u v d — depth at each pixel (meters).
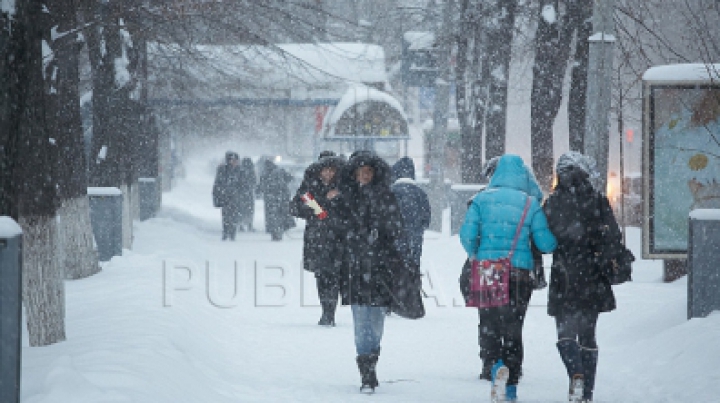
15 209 25.83
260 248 81.00
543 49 76.62
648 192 46.06
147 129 111.44
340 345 35.91
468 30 85.31
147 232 79.62
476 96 87.19
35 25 26.69
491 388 26.50
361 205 28.20
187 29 61.44
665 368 27.91
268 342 36.56
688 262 33.56
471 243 26.47
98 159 64.69
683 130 45.81
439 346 35.62
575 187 25.80
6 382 17.22
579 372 25.31
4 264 17.22
